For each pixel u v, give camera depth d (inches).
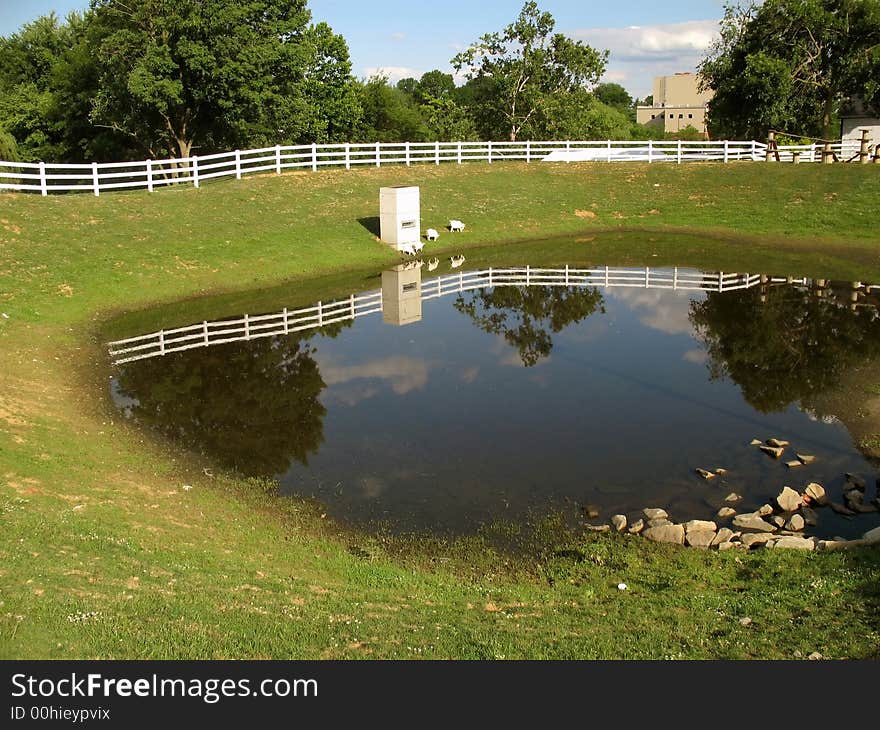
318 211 1302.9
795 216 1347.2
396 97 3267.7
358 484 478.9
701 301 943.0
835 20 1843.0
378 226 1285.7
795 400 611.5
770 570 367.6
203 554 374.0
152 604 309.9
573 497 459.5
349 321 874.8
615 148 1867.6
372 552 397.1
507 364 721.0
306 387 658.2
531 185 1572.3
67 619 288.7
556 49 2262.6
